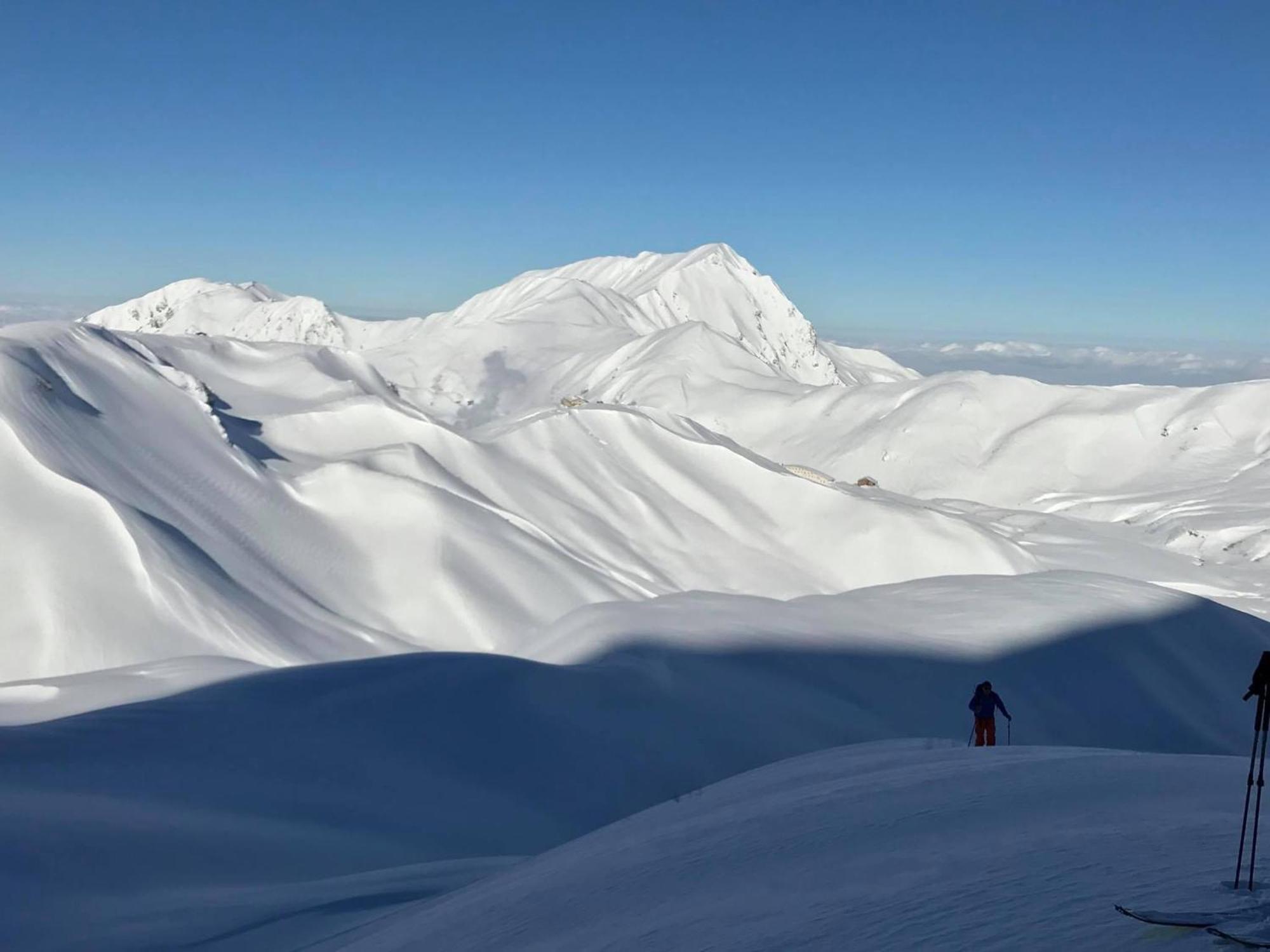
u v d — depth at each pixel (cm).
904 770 1071
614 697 2467
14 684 2988
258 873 1502
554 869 1006
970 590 3997
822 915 581
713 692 2603
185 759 1981
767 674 2802
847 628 3291
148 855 1488
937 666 3078
